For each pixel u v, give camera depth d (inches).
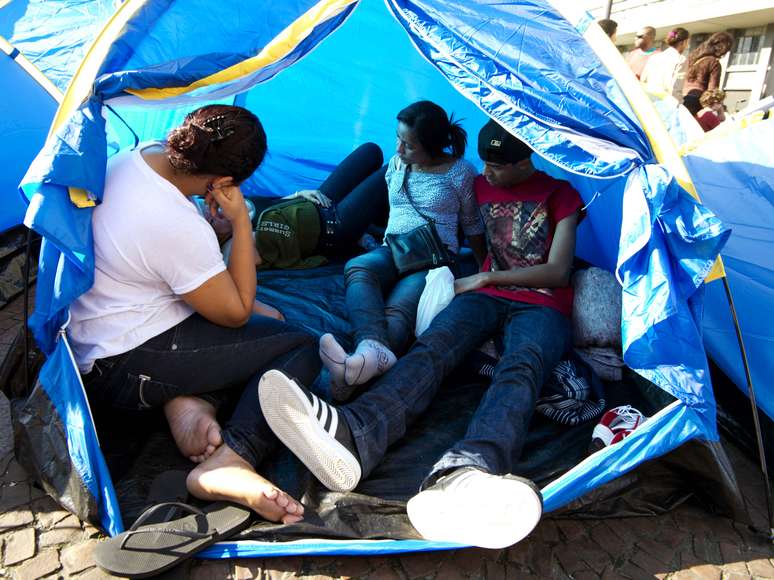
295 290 140.0
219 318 87.4
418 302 115.5
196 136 79.1
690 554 88.3
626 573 84.2
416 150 122.0
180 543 75.4
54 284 83.9
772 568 86.9
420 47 92.1
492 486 71.7
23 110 148.6
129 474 88.1
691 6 481.7
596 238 148.5
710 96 243.6
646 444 86.9
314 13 93.4
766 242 120.9
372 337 104.9
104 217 80.6
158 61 93.5
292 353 96.0
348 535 80.2
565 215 111.9
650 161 86.0
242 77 94.2
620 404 110.2
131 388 87.2
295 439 81.4
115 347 84.4
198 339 88.1
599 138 86.0
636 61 287.6
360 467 83.6
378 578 79.2
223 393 96.3
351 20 155.9
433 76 169.6
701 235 82.0
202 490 82.0
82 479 80.9
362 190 158.6
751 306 116.2
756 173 128.5
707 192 133.0
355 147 189.2
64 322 86.4
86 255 78.4
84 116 82.6
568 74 87.9
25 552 78.5
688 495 96.6
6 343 127.0
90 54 89.4
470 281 113.3
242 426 86.5
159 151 84.3
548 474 93.4
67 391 84.3
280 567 78.9
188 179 82.0
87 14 138.6
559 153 87.5
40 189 77.0
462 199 125.9
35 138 153.3
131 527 76.8
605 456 86.0
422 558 82.9
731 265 121.8
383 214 164.4
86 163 78.6
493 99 88.7
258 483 79.5
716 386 121.0
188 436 88.5
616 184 129.3
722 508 94.2
